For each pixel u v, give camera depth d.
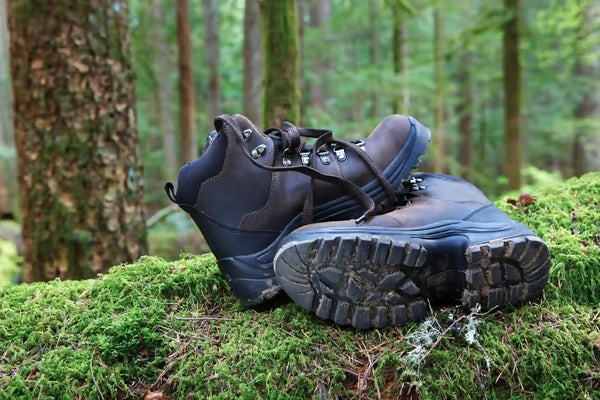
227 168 1.42
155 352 1.38
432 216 1.39
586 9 6.61
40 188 2.68
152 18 7.91
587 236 1.75
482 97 9.45
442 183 1.58
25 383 1.25
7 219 7.45
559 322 1.40
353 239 1.26
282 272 1.33
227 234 1.46
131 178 2.87
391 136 1.55
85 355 1.33
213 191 1.43
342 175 1.48
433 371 1.29
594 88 7.86
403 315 1.36
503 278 1.34
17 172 2.79
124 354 1.35
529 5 8.34
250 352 1.33
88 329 1.41
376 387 1.27
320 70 10.09
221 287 1.62
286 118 3.09
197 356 1.35
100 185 2.72
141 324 1.42
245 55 6.96
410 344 1.32
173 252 5.04
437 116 8.68
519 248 1.31
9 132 13.55
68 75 2.62
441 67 8.14
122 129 2.81
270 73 3.07
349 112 12.02
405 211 1.41
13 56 2.68
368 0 9.38
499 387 1.30
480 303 1.37
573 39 6.82
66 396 1.24
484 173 12.45
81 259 2.70
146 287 1.59
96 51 2.67
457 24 10.21
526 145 11.37
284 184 1.45
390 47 10.91
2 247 5.48
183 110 7.39
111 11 2.72
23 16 2.60
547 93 10.53
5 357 1.33
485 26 5.39
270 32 3.04
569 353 1.33
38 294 1.60
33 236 2.73
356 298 1.32
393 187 1.52
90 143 2.68
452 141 12.33
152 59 7.38
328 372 1.29
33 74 2.63
